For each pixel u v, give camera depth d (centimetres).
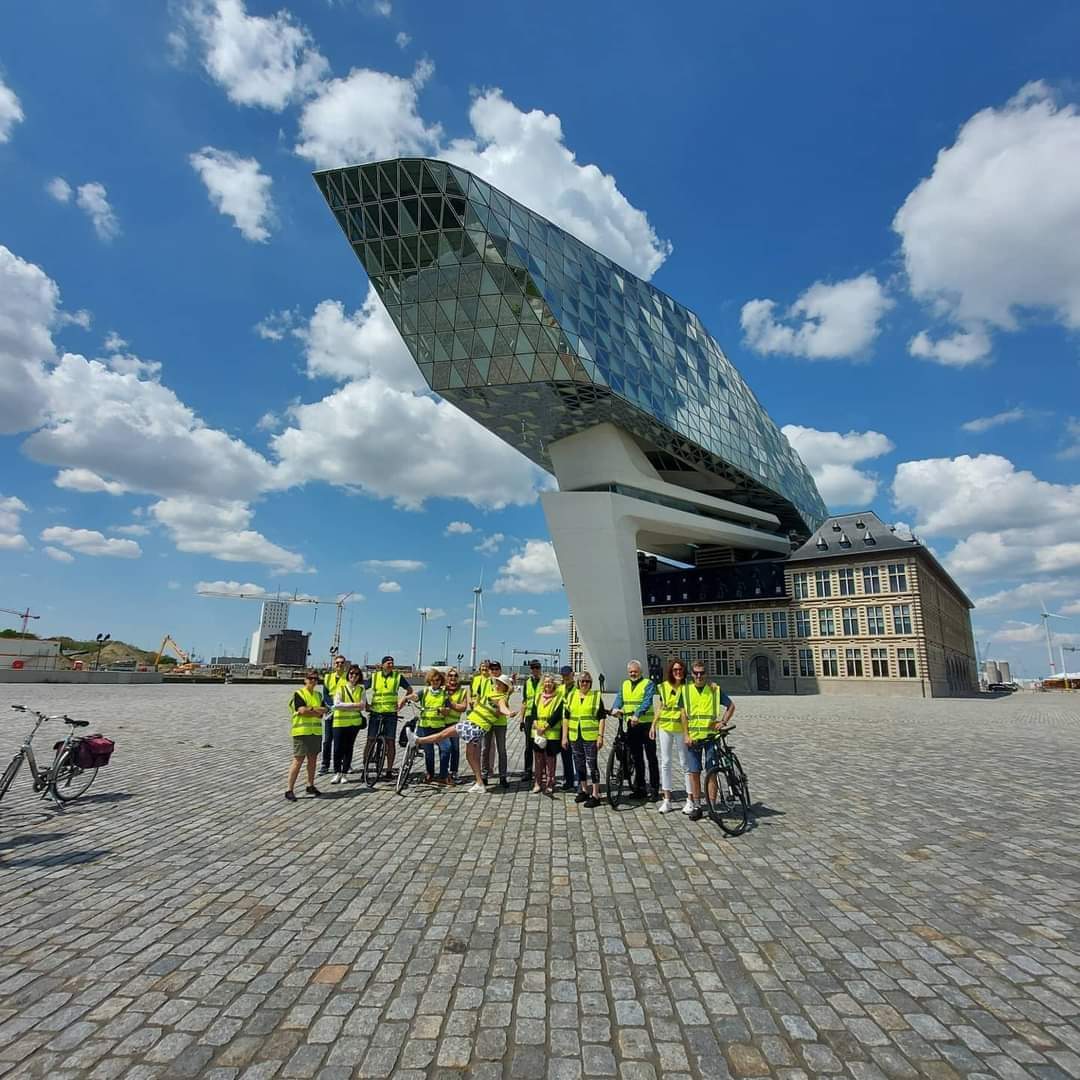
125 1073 302
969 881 575
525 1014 355
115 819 779
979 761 1258
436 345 3850
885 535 5378
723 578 6228
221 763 1202
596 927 473
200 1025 342
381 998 371
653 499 4781
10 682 4069
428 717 1027
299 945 439
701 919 489
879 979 399
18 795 909
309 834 722
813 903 523
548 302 3625
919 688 4962
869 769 1161
